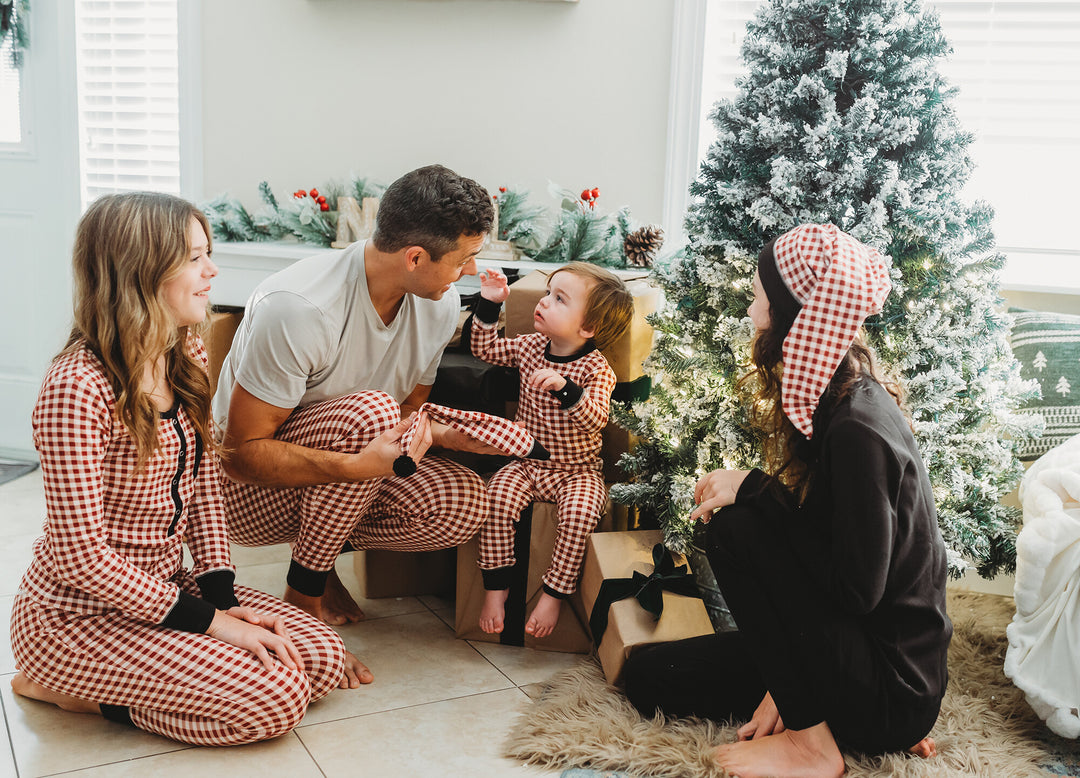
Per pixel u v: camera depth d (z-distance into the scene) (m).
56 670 1.67
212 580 1.76
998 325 1.99
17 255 3.30
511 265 2.62
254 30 3.02
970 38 2.51
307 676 1.76
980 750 1.69
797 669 1.58
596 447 2.15
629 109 2.74
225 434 1.98
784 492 1.61
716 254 2.01
